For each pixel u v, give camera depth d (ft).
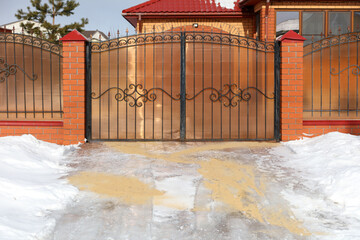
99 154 20.39
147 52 23.62
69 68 22.99
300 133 23.47
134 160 19.03
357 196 13.28
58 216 11.79
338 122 23.62
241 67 23.73
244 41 23.72
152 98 23.79
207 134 23.97
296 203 13.23
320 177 15.84
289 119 23.43
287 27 40.22
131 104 23.77
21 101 23.49
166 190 14.42
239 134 24.00
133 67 23.62
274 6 39.83
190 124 23.93
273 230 11.01
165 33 23.61
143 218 11.73
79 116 23.16
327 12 40.24
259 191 14.47
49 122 23.24
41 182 14.76
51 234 10.54
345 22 40.45
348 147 18.85
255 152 20.86
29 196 12.91
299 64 23.26
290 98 23.39
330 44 23.85
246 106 23.89
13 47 23.35
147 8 44.88
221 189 14.65
